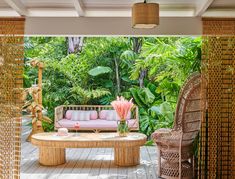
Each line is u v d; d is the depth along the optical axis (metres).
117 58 10.55
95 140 6.32
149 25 4.32
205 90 5.18
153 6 4.08
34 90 9.11
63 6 5.05
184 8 5.11
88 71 10.34
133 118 9.05
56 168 6.40
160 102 9.45
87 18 5.13
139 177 5.84
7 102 5.09
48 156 6.56
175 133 5.71
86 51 10.48
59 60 10.69
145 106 9.84
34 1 4.81
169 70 7.71
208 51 5.11
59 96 10.24
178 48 7.46
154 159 7.16
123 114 6.73
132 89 9.88
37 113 9.12
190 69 6.55
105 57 10.57
